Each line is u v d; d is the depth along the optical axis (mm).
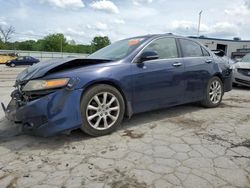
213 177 2459
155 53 3795
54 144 3227
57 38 90125
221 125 4043
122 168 2615
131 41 4277
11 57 38719
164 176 2467
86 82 3232
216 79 5188
